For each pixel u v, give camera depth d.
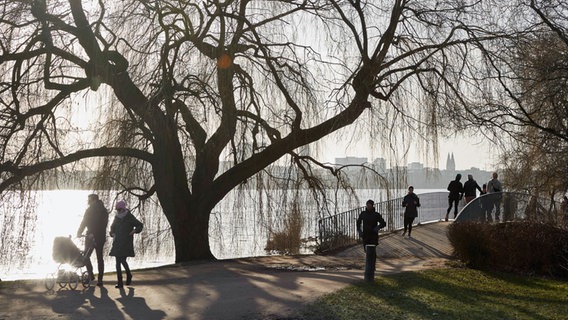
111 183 18.23
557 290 14.95
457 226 18.72
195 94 17.77
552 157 18.69
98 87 17.83
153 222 19.73
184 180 19.66
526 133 18.55
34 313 10.23
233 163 18.91
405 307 11.21
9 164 16.39
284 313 10.33
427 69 19.08
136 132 18.17
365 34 18.75
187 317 10.02
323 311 10.50
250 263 18.77
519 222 18.75
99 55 17.33
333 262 19.12
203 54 18.38
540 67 15.75
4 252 16.38
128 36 18.48
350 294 12.12
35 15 16.83
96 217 13.23
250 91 18.97
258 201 20.41
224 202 21.17
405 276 15.26
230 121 17.97
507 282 15.97
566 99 15.50
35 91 17.83
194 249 19.81
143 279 14.62
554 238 17.67
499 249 17.98
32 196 16.94
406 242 23.25
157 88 17.20
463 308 11.58
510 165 21.55
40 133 17.31
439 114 18.72
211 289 12.79
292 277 14.81
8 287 13.17
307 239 22.22
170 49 17.89
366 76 18.95
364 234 16.47
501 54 17.98
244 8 19.25
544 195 21.09
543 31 16.97
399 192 20.70
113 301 11.38
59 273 12.62
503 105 17.73
